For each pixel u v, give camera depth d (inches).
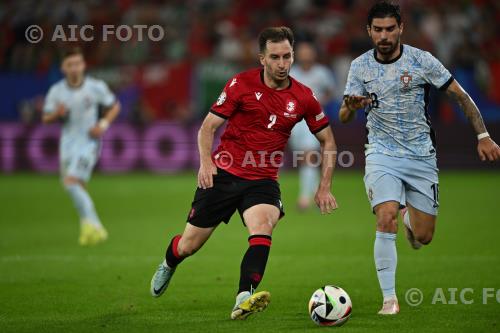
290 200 2042.3
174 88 2635.3
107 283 1064.2
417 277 1084.5
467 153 2615.7
